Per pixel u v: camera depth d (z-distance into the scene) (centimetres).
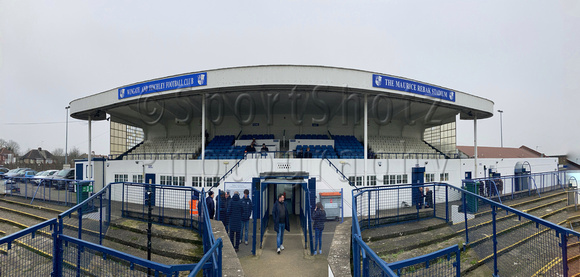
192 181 1528
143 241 769
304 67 1321
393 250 710
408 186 955
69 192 1371
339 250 603
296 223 1203
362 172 1521
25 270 429
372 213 891
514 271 584
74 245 412
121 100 1569
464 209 838
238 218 824
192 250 708
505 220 778
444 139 2777
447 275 356
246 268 687
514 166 2384
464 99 1752
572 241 771
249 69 1322
